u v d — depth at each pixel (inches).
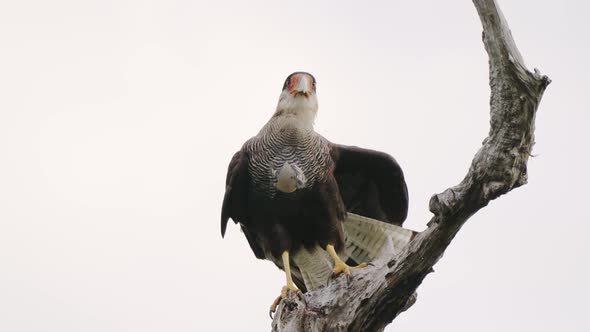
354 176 557.9
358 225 527.5
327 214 512.7
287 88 533.6
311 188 509.4
